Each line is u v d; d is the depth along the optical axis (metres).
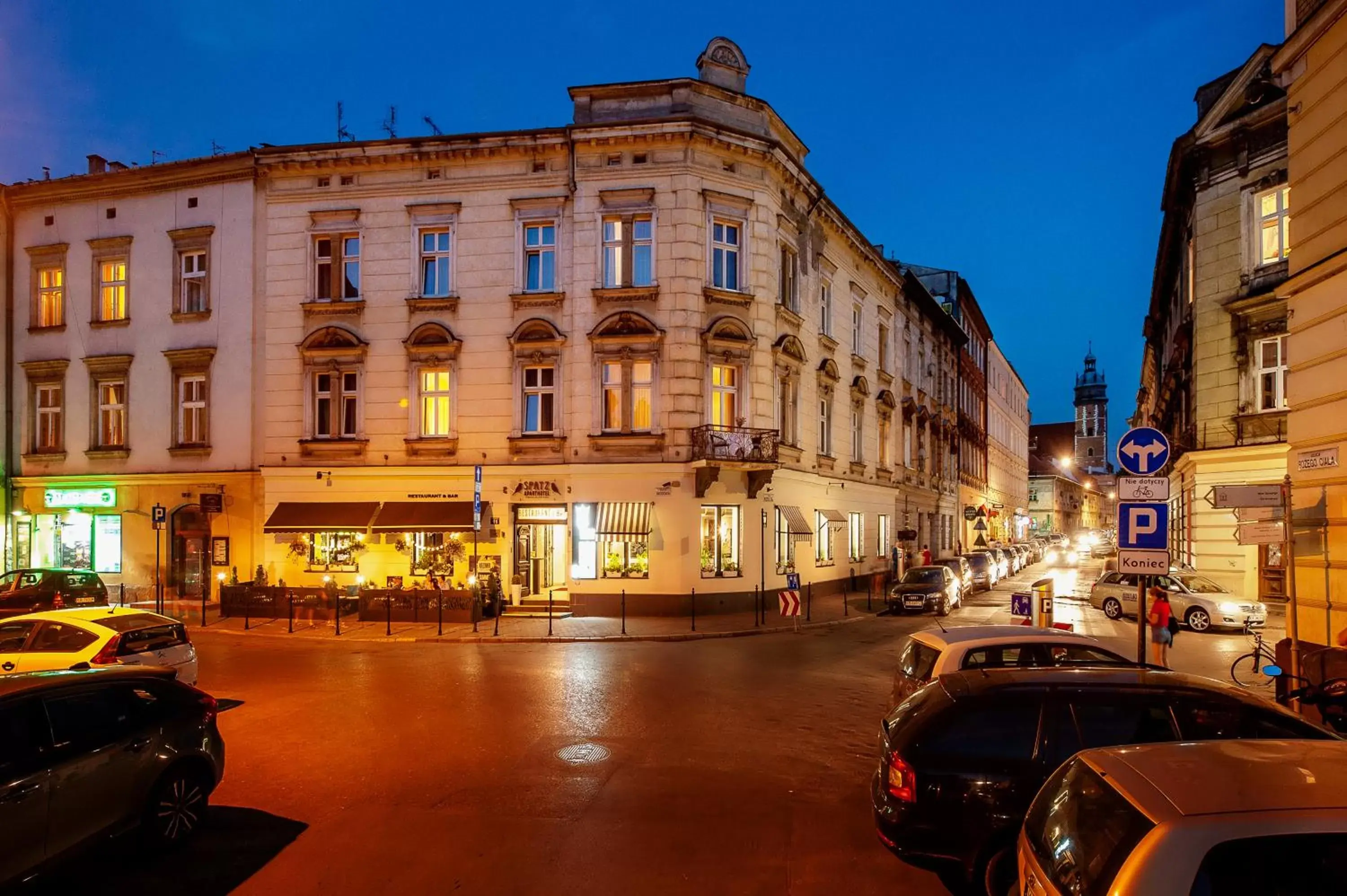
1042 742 5.40
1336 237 11.03
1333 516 10.97
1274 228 22.48
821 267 27.50
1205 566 24.11
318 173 23.75
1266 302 22.20
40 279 26.47
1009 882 5.22
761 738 9.83
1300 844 3.13
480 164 23.00
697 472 21.62
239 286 24.30
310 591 21.20
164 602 24.05
